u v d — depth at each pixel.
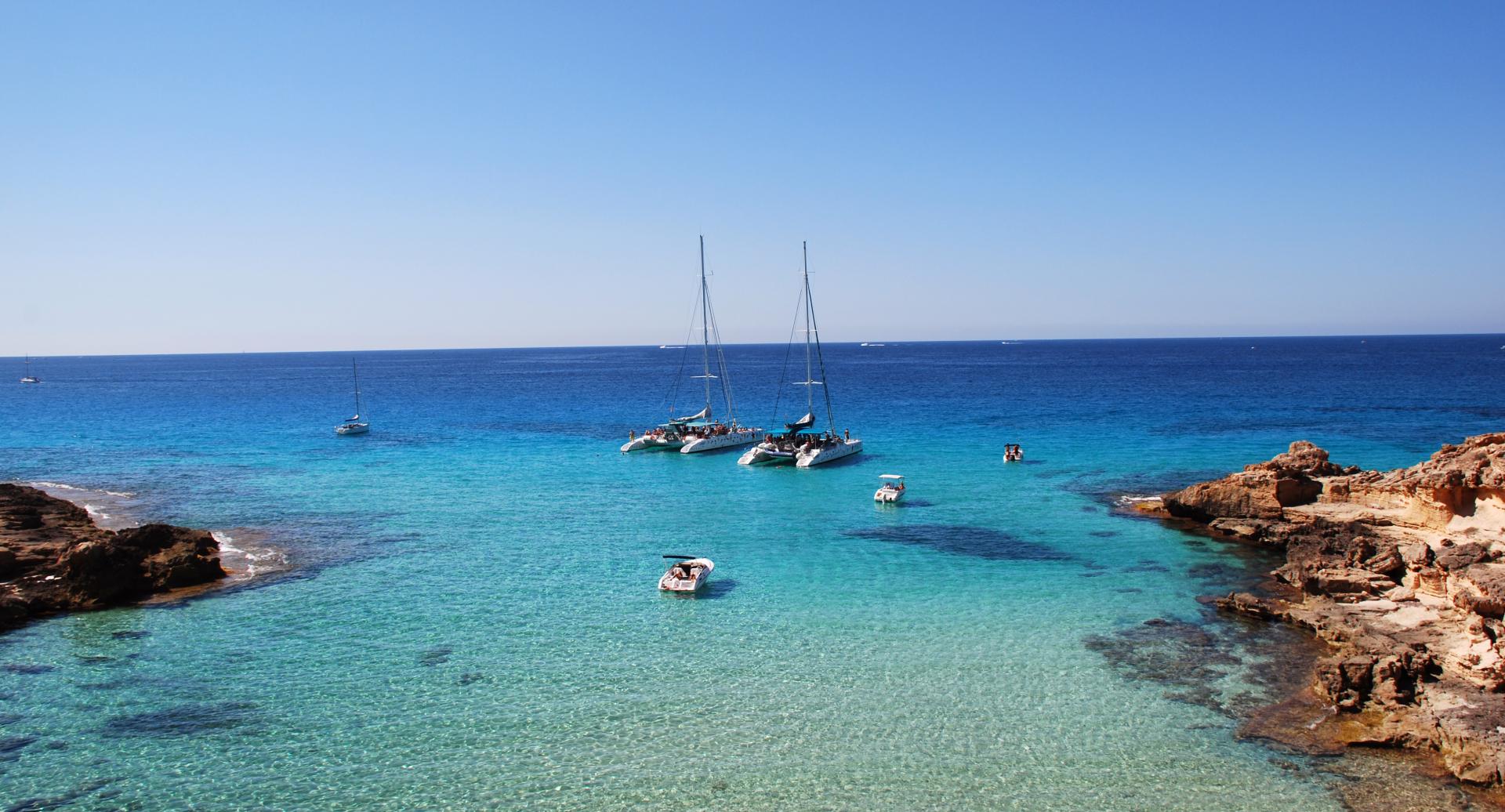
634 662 28.84
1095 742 23.30
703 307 88.44
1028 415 102.56
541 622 32.66
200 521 49.94
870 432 89.69
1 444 85.69
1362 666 25.61
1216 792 20.88
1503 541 30.58
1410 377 162.88
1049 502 53.94
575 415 117.56
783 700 26.02
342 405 135.38
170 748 23.17
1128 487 58.50
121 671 28.12
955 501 54.88
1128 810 20.20
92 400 149.62
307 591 36.41
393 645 30.38
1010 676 27.56
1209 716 24.66
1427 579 31.81
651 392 164.12
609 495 58.31
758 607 34.41
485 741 23.56
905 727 24.25
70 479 64.69
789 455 71.50
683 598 35.53
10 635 31.22
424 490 60.09
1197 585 36.97
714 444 80.12
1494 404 106.75
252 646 30.27
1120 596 35.44
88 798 20.83
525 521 49.97
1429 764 21.80
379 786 21.36
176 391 176.12
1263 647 29.66
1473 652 25.59
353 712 25.28
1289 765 22.00
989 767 22.11
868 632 31.59
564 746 23.27
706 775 21.81
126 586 35.41
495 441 87.81
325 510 53.03
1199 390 137.25
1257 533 43.56
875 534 46.47
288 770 22.03
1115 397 127.94
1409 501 39.25
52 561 37.62
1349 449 69.38
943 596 35.69
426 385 194.25
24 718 24.81
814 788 21.23
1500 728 22.28
